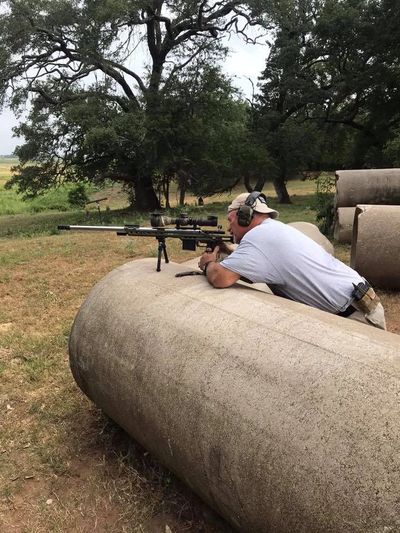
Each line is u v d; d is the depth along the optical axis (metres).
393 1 27.88
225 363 2.45
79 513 3.12
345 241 11.22
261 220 3.17
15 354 5.47
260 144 30.52
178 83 26.52
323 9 29.89
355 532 1.78
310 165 37.22
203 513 3.01
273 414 2.14
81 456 3.68
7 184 27.42
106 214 26.98
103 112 24.73
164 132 25.42
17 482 3.43
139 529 2.92
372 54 29.80
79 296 7.84
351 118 32.94
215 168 28.41
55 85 26.02
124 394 2.99
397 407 1.88
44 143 25.95
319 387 2.08
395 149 20.86
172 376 2.64
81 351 3.42
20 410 4.35
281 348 2.34
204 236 3.39
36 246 13.06
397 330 6.00
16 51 25.03
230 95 28.66
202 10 25.89
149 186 28.80
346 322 2.54
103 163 26.98
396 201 11.66
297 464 1.99
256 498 2.13
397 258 7.25
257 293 2.97
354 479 1.83
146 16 26.83
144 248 11.81
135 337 2.99
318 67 32.69
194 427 2.45
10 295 8.07
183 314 2.88
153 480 3.31
